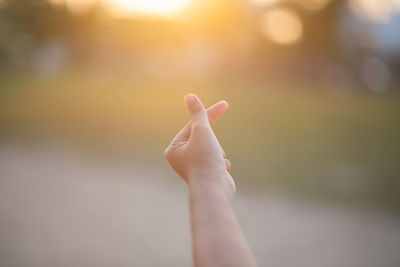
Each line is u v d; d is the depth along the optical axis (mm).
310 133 10711
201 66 36781
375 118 15016
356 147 8992
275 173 6461
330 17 35406
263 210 4895
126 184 5652
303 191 5637
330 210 4977
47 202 4867
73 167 6375
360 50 36938
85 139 8359
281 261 3738
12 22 33656
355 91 32188
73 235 4012
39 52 38625
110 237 4035
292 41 36250
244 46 36594
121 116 11383
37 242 3814
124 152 7391
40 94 15953
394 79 36344
